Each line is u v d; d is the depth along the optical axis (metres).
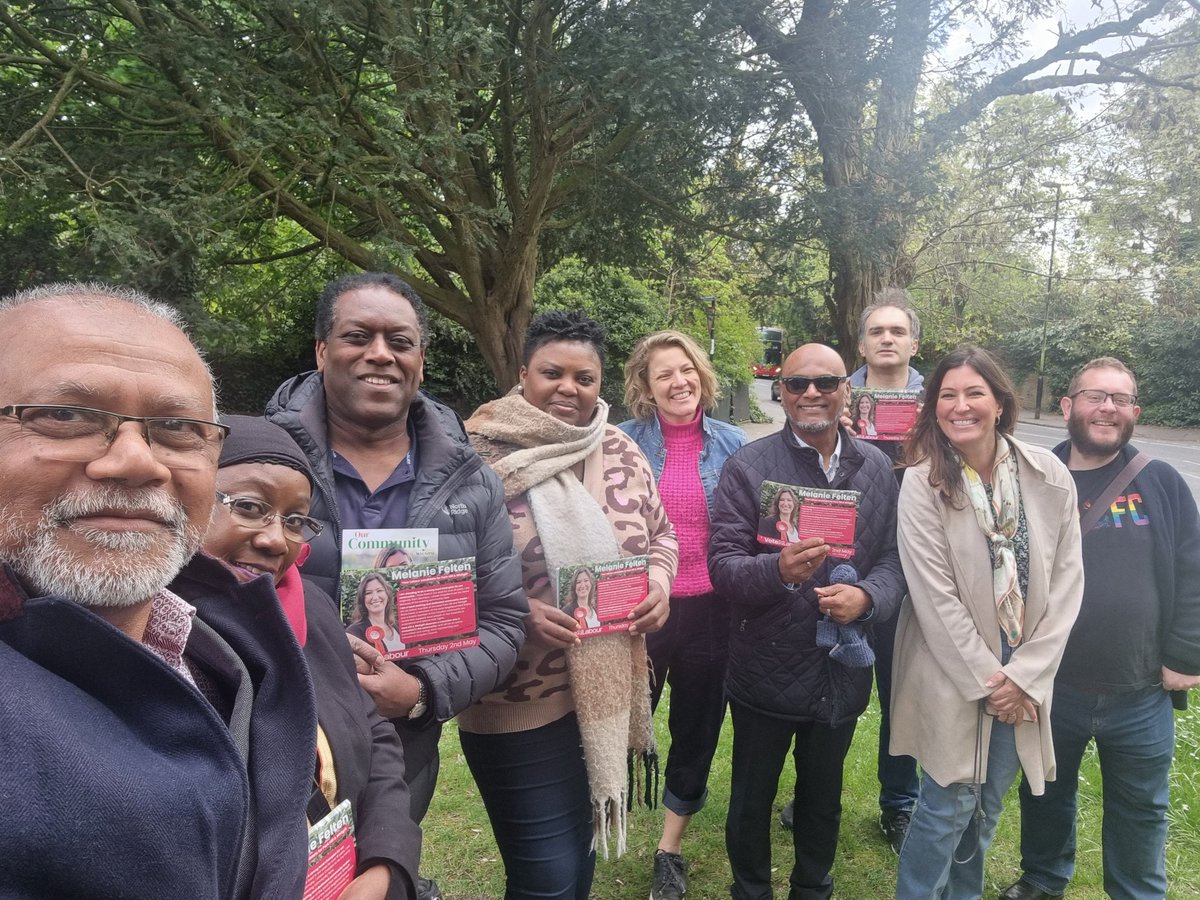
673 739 3.11
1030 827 2.85
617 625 2.16
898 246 9.11
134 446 0.88
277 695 1.06
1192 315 21.64
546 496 2.20
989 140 10.66
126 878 0.73
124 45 6.92
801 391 2.55
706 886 3.03
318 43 6.65
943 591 2.31
